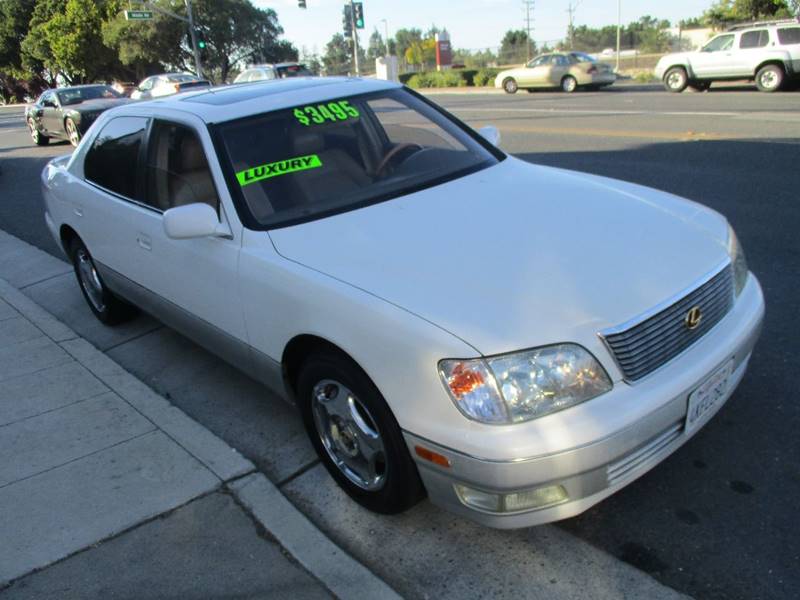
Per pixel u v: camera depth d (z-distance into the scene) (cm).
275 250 308
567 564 264
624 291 254
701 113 1355
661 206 326
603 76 2356
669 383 247
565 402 232
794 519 275
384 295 260
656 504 290
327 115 375
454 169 373
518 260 270
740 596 243
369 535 289
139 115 426
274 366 317
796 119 1160
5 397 425
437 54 4578
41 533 300
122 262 442
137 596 263
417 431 244
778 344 402
